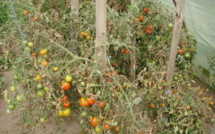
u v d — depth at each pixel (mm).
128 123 1784
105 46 1604
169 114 2281
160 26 2633
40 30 1961
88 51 1920
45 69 1562
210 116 2539
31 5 2141
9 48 1868
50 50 1819
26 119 1976
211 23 2768
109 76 1606
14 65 1830
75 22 2121
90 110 1665
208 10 2693
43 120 1879
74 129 2426
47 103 1768
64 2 2611
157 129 2268
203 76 3312
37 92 1663
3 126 2459
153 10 2572
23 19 1982
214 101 2900
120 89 1725
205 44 3088
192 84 3293
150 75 2314
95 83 1596
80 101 1596
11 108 1650
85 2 2541
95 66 1566
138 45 2879
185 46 2725
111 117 1612
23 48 1854
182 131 2113
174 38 1886
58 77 1601
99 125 1583
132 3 2246
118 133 1746
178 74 2553
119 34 2154
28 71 1675
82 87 1589
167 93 2166
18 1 2016
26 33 1904
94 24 2133
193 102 2193
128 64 2883
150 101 2342
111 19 2082
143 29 2680
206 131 2441
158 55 2506
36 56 1834
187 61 2797
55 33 1866
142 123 1812
